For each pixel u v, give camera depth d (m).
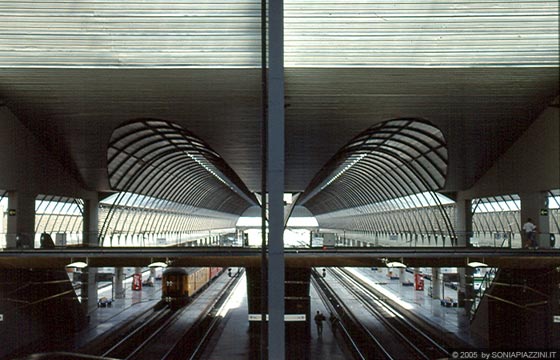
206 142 27.58
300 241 27.11
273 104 17.14
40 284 26.61
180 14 18.53
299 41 19.44
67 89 22.05
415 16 18.61
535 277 24.09
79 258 22.67
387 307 41.88
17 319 24.58
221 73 20.67
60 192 30.02
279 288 16.80
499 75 20.83
